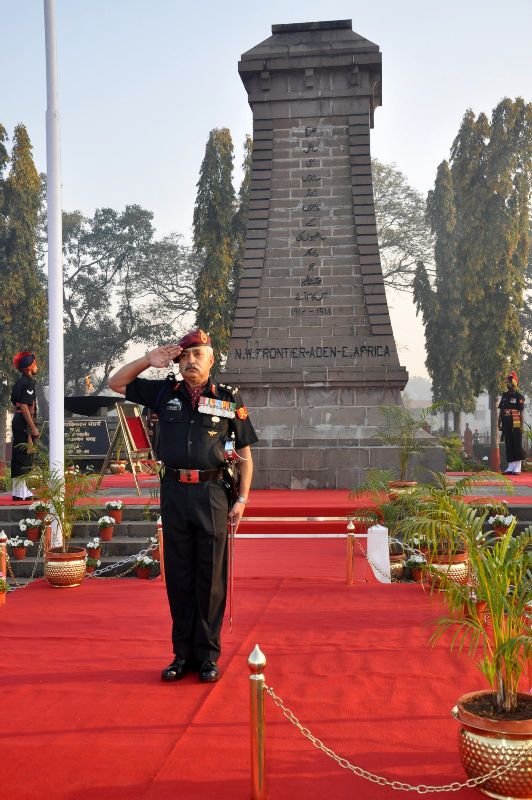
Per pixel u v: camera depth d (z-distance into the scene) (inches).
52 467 429.1
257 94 751.1
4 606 342.0
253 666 153.6
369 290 725.9
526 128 1435.8
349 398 717.9
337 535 517.7
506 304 1441.9
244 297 735.1
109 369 2201.0
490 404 1465.3
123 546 471.2
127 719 197.9
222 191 1502.2
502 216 1434.5
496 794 154.5
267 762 171.9
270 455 692.1
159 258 2164.1
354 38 743.7
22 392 567.2
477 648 262.4
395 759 173.8
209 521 232.2
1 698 215.3
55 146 437.7
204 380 241.4
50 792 156.9
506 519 458.3
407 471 674.2
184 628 235.8
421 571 370.3
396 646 268.5
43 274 2172.7
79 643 275.7
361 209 735.1
